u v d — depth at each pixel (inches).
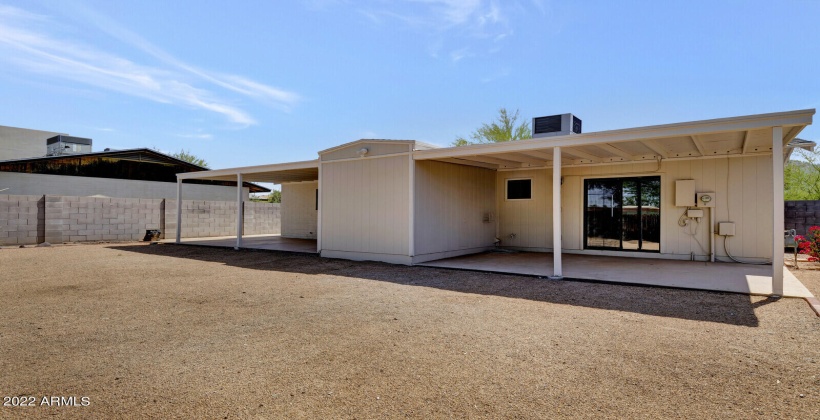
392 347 140.3
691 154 339.0
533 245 417.7
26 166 671.1
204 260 371.9
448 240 369.7
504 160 368.5
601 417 92.8
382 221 349.4
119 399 102.9
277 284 254.8
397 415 94.6
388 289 237.6
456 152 308.0
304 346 141.9
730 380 111.5
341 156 379.2
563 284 248.7
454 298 213.2
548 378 114.3
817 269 300.8
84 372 120.1
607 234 381.4
